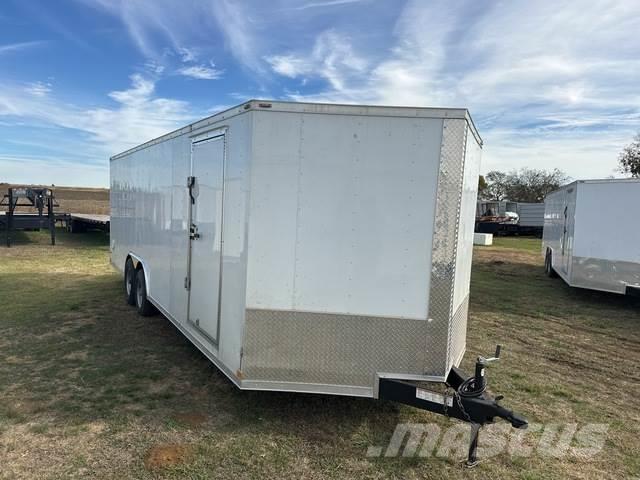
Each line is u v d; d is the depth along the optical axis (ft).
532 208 109.70
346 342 10.52
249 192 10.49
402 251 10.24
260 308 10.65
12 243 53.47
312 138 10.25
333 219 10.34
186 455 9.93
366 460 10.10
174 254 15.98
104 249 49.78
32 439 10.44
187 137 14.60
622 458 10.86
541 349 19.48
